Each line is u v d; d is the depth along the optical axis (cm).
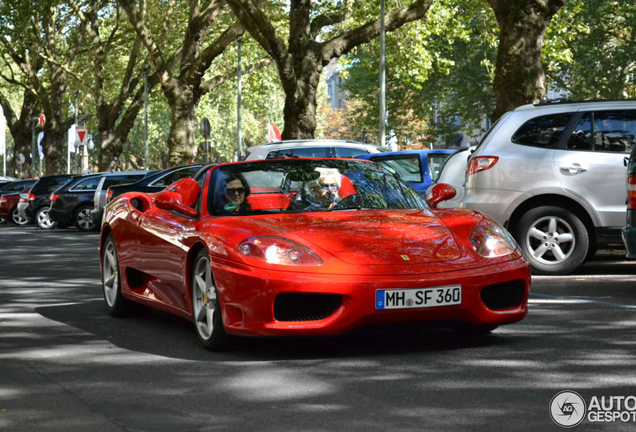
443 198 712
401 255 573
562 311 753
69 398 486
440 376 515
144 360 591
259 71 4678
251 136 7550
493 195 1023
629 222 794
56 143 4656
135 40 4125
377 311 555
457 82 4216
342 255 569
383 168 731
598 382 488
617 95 3831
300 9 2517
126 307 795
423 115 4634
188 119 3269
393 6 3328
